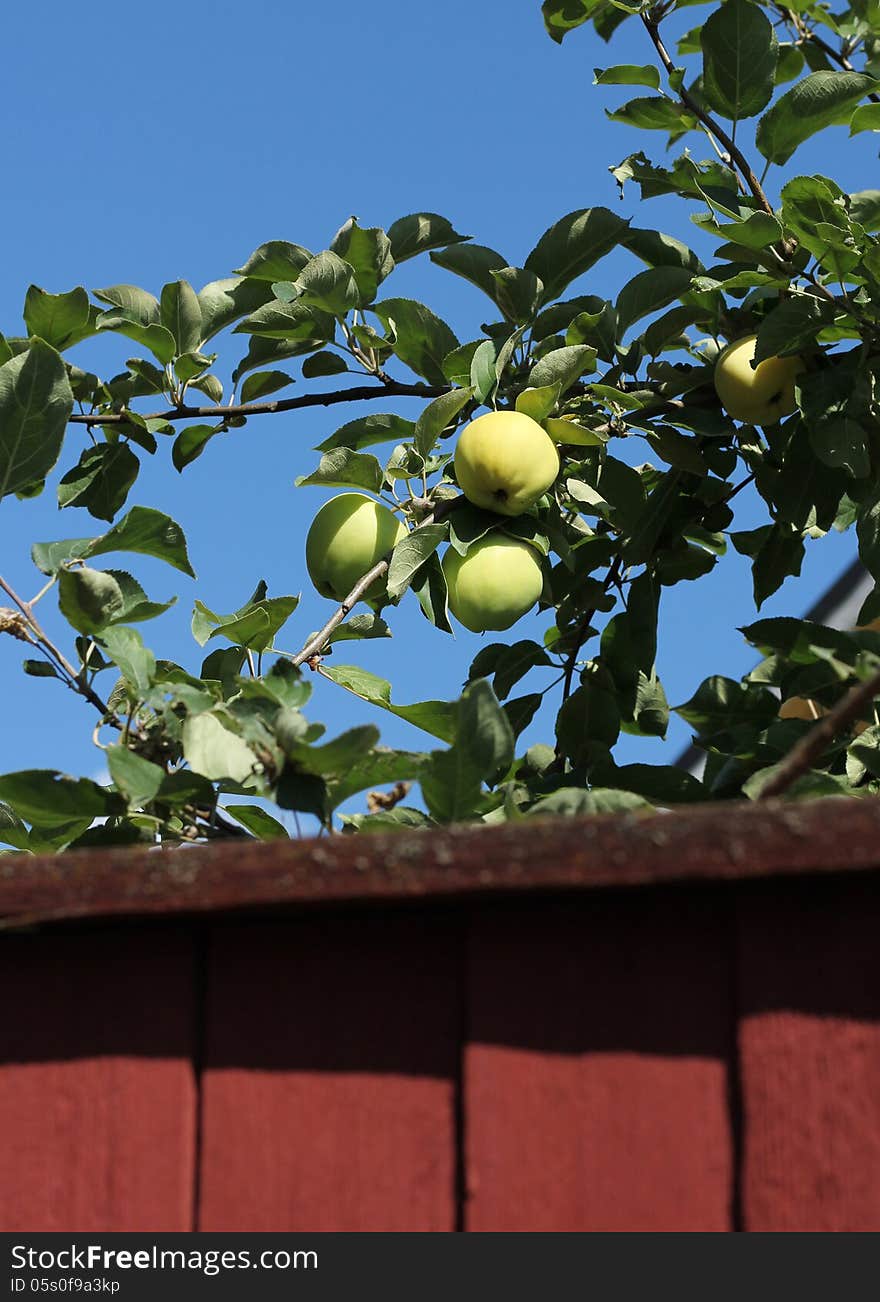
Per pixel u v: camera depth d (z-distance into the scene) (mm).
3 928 1136
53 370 2316
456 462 2646
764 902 1038
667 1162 1020
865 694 1308
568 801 1775
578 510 3045
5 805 2229
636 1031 1048
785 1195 987
